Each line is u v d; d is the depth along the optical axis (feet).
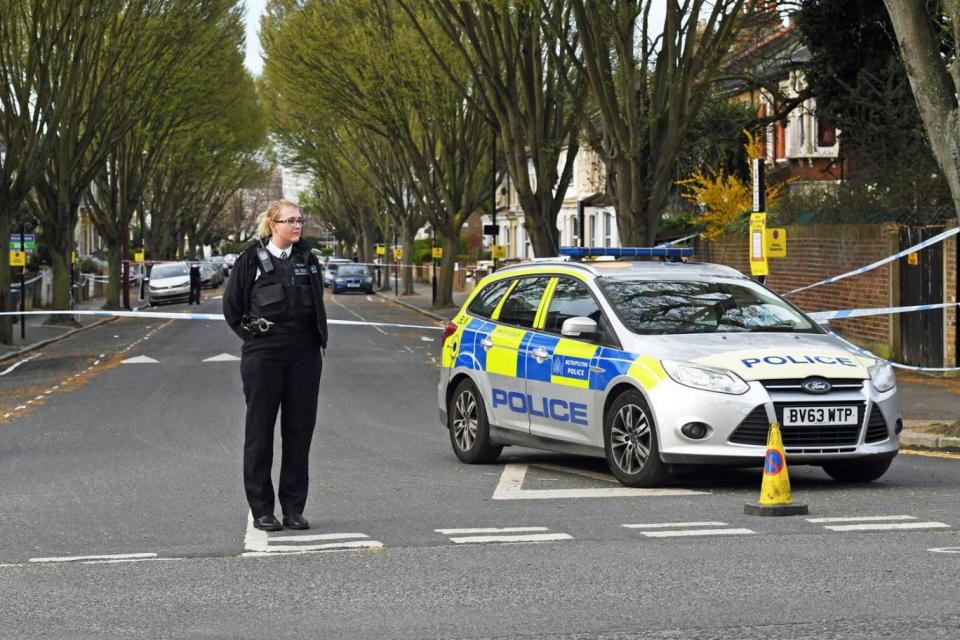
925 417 102.78
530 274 79.92
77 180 296.92
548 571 46.42
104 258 597.52
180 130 357.41
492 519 58.80
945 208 150.92
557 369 73.31
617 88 184.75
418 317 332.80
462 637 37.47
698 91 171.01
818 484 69.51
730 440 64.44
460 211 358.02
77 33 230.27
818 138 262.47
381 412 119.34
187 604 42.27
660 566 46.88
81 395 140.15
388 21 284.00
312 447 91.97
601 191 426.10
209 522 59.82
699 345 67.56
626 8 166.30
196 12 278.46
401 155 353.31
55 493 71.05
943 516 57.41
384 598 42.68
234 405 125.39
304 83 302.66
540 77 204.85
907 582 43.21
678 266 76.84
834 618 38.55
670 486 68.95
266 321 55.52
